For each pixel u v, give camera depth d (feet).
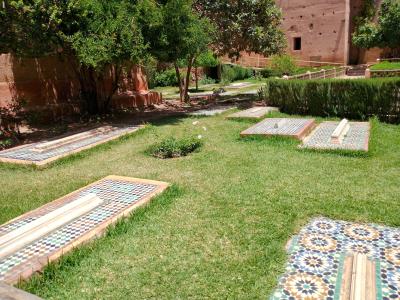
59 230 11.78
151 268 10.03
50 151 22.47
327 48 94.07
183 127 29.96
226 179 16.75
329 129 27.07
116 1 29.19
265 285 9.14
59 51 32.04
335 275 9.43
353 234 11.51
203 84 86.94
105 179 16.80
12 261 10.03
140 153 22.04
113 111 39.24
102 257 10.60
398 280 9.09
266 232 11.69
